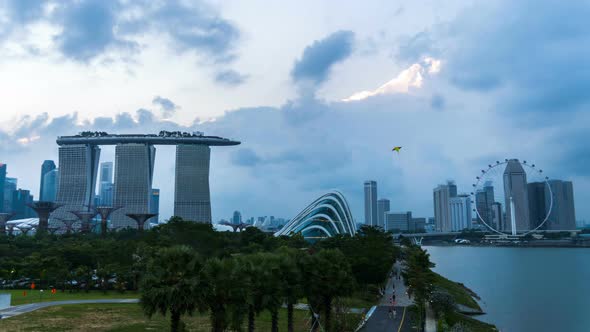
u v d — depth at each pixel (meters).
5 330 66.75
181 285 43.22
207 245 153.62
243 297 47.34
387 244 158.12
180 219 173.88
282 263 56.59
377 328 74.50
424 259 87.44
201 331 68.56
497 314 117.00
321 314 70.00
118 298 100.75
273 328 53.53
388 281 141.12
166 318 77.38
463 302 122.50
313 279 60.81
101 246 151.38
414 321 79.81
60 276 112.31
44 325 70.38
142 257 120.62
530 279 196.50
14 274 121.75
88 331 67.06
